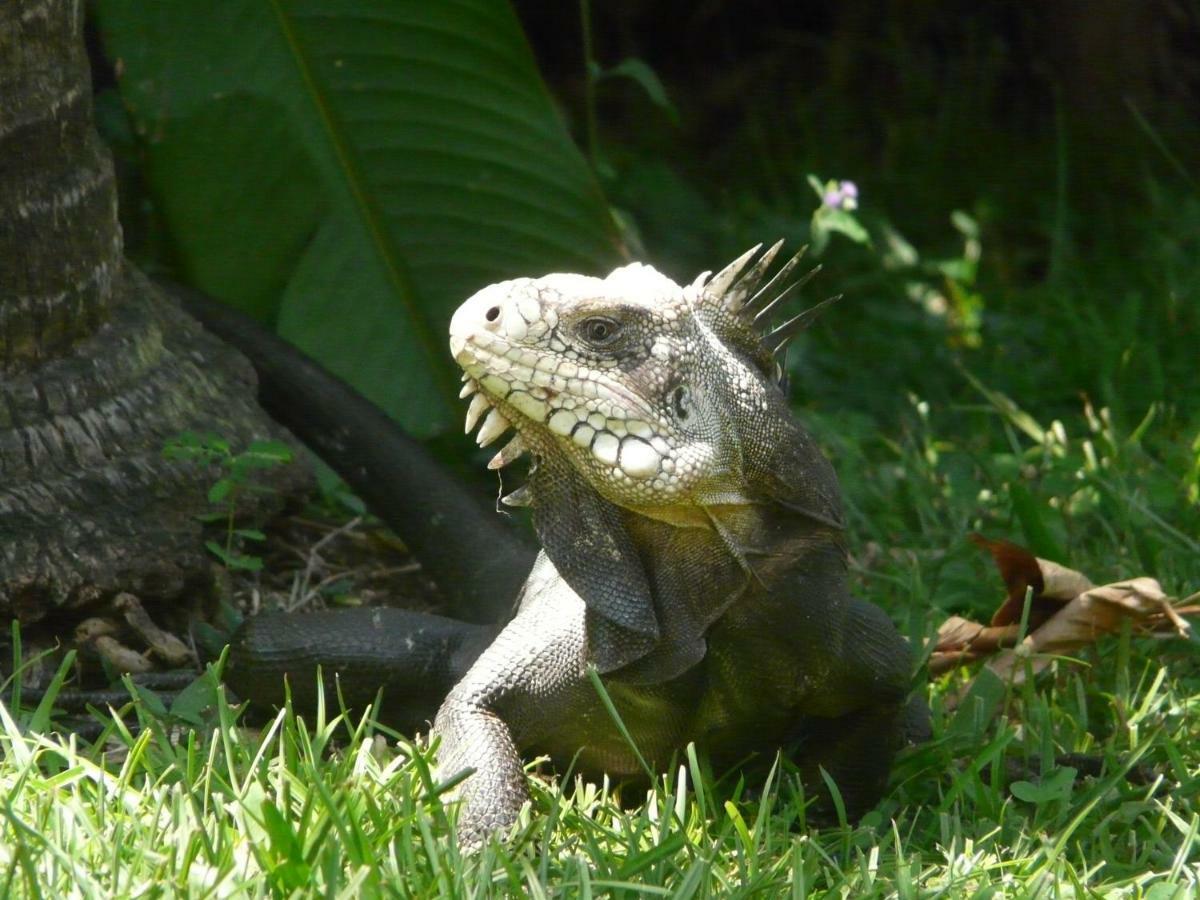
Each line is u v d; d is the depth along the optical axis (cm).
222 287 1060
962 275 1445
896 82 1869
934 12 1906
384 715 745
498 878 545
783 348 669
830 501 627
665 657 618
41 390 783
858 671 645
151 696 697
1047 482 1037
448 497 909
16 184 762
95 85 1181
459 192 1058
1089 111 1756
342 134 1038
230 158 1033
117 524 779
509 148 1048
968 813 680
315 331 1063
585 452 581
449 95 1033
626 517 611
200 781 586
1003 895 571
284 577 925
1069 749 761
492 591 862
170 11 1002
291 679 722
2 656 760
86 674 780
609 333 580
